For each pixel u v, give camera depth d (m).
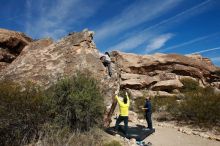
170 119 16.05
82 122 9.59
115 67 13.46
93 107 9.70
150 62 30.03
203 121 14.85
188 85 27.50
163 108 18.23
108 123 11.38
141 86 25.89
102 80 11.84
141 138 10.52
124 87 25.78
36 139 8.14
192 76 30.86
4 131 7.80
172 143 10.64
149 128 12.38
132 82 25.77
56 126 8.50
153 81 27.36
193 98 18.19
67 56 12.37
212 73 33.84
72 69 11.55
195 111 15.63
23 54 13.52
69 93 9.60
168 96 23.22
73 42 13.19
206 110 15.19
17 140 7.87
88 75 11.18
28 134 8.11
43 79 11.07
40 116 8.48
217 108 15.16
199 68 32.12
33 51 13.46
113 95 11.87
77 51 12.52
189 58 32.28
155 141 10.73
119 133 10.63
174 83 26.44
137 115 16.53
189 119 15.78
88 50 12.82
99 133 9.52
